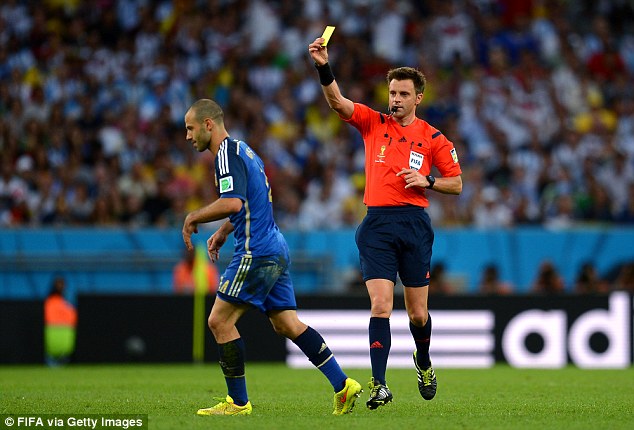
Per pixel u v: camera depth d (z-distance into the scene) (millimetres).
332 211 60969
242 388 22656
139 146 63719
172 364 46562
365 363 45500
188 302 46906
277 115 67750
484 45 75125
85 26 72250
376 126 24156
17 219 56656
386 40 74625
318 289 54500
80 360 46344
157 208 58562
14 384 33656
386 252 23391
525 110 70875
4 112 64438
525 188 63875
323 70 23609
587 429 19719
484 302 46062
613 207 63281
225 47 72250
